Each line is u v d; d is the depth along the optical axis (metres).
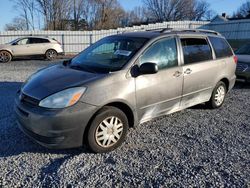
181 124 5.34
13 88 8.16
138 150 4.22
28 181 3.39
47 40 18.73
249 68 8.80
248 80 8.90
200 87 5.58
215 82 5.98
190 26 30.39
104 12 53.53
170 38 5.04
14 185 3.31
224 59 6.21
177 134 4.86
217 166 3.82
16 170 3.61
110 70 4.27
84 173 3.57
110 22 54.31
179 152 4.19
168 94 4.86
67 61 5.23
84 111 3.79
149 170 3.68
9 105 6.29
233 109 6.42
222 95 6.37
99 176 3.52
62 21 47.09
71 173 3.56
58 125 3.68
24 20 45.44
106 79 4.05
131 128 5.02
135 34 5.09
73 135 3.80
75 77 4.13
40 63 16.55
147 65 4.27
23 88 4.27
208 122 5.51
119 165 3.78
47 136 3.72
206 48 5.82
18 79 9.77
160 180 3.46
